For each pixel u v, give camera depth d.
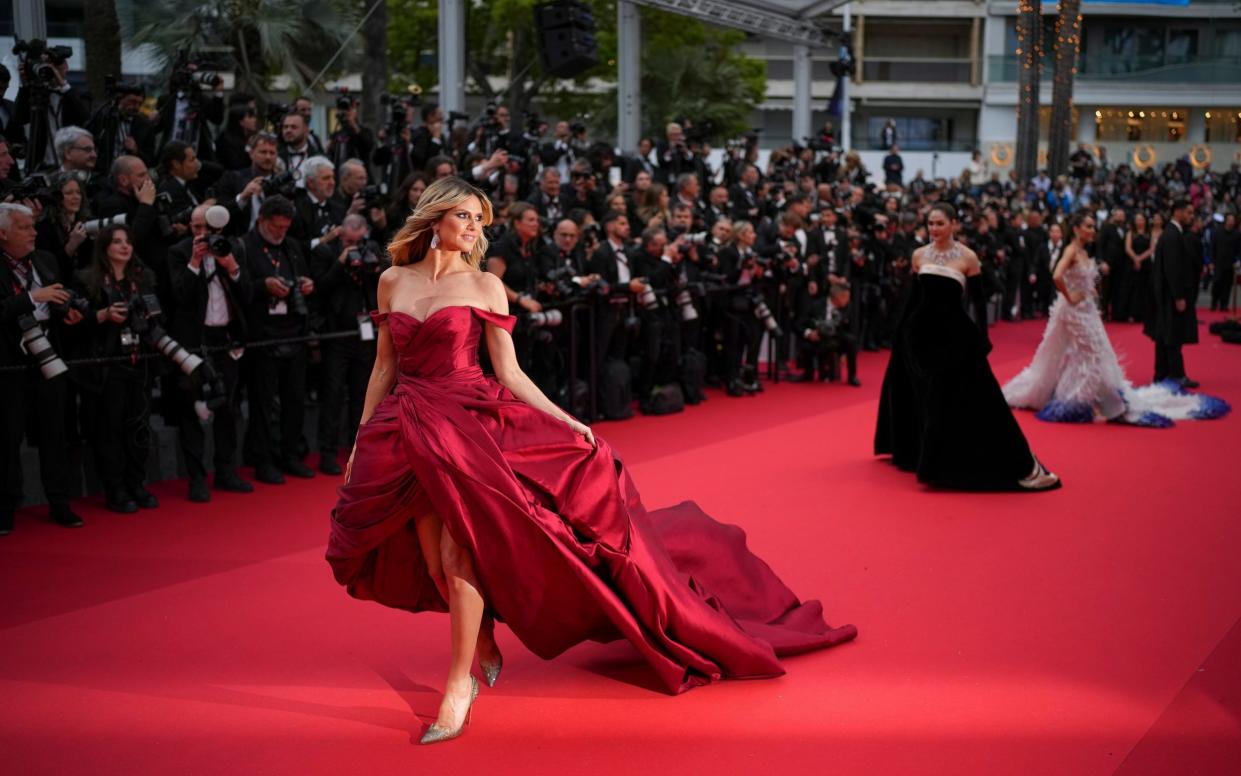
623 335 9.66
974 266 7.18
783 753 3.61
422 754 3.63
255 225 7.38
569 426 3.89
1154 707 3.94
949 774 3.47
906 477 7.56
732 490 7.24
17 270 6.30
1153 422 9.15
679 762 3.56
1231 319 15.87
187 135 8.79
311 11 14.31
